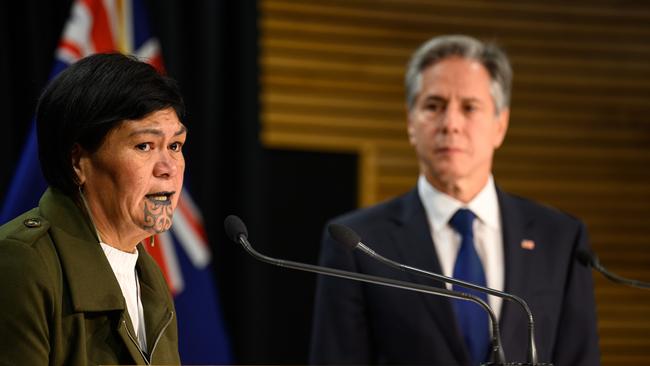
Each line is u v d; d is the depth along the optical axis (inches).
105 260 147.5
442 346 225.1
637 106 442.3
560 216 246.1
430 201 241.0
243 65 379.6
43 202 149.4
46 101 146.4
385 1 423.2
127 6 339.3
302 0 415.5
